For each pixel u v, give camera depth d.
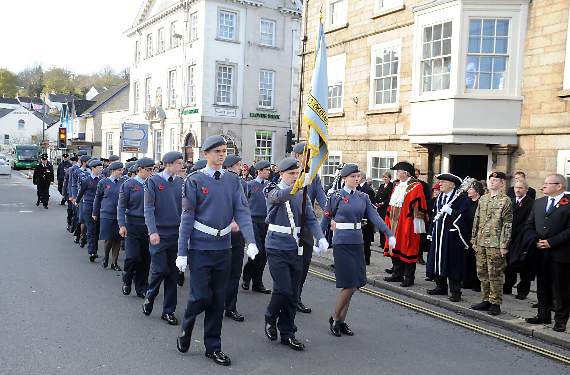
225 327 6.73
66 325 6.50
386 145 15.49
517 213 8.16
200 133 29.22
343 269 6.46
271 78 31.59
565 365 5.79
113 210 9.86
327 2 18.16
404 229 9.03
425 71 13.91
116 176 10.06
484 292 7.58
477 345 6.36
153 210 6.90
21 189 29.38
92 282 8.80
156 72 34.88
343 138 17.34
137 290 8.08
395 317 7.45
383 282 9.28
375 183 15.97
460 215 8.11
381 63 15.79
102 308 7.32
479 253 7.57
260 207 8.59
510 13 12.19
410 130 14.27
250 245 5.50
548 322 6.99
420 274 10.12
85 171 13.24
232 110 30.16
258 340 6.25
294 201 6.18
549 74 11.60
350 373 5.34
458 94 12.64
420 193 9.03
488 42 12.51
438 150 13.89
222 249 5.58
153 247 6.94
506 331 6.93
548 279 6.91
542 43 11.75
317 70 6.83
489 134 12.39
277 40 31.55
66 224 15.99
